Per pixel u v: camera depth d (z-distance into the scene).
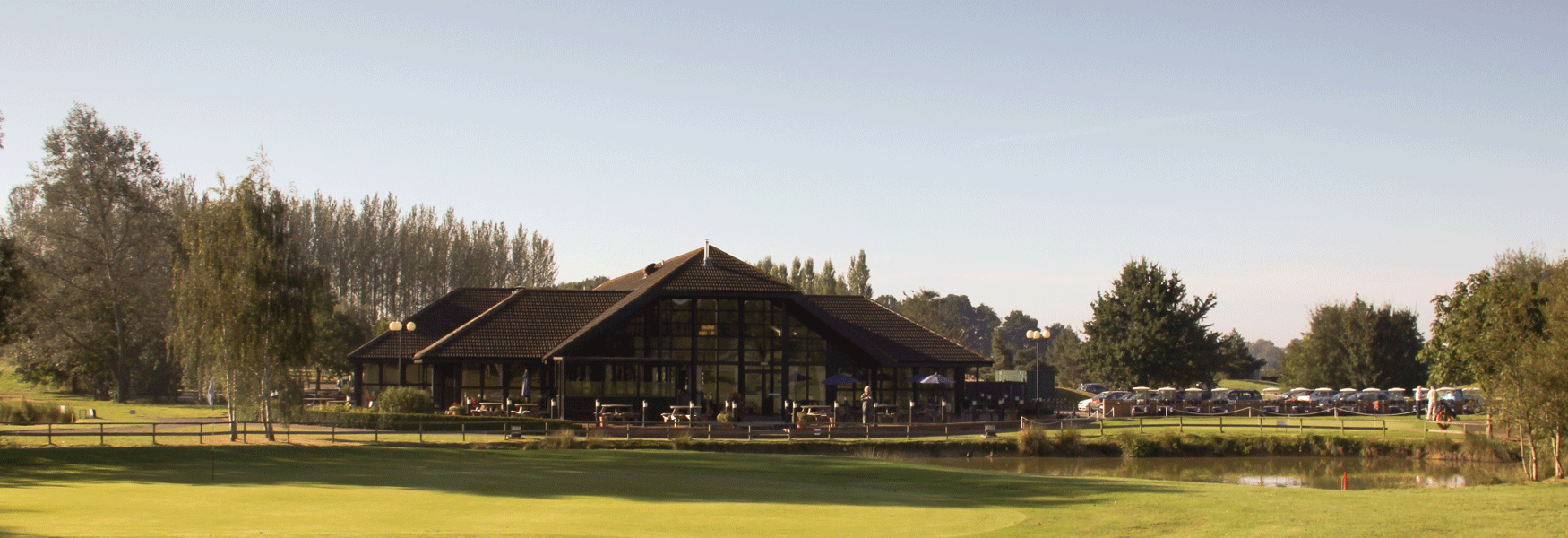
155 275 72.12
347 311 81.25
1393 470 37.88
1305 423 50.75
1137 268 78.19
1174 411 60.00
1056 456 41.09
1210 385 81.88
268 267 37.31
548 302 55.94
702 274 52.25
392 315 117.88
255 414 45.22
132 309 70.19
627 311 49.88
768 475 27.17
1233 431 44.34
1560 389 28.58
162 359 71.94
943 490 24.31
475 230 128.25
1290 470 37.84
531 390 51.75
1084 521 18.64
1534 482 28.61
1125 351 76.69
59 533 15.18
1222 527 17.86
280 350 37.44
